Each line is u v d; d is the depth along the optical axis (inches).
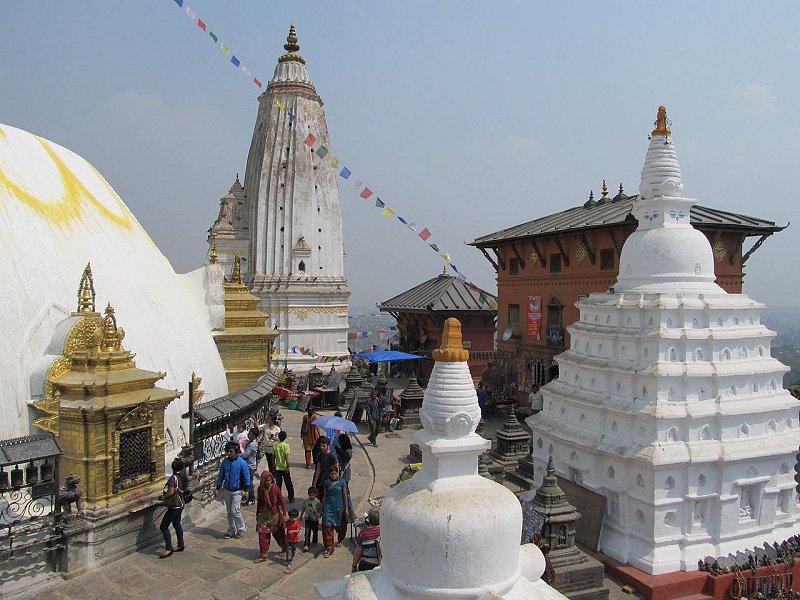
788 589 659.4
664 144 801.6
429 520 262.8
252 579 585.3
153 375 653.9
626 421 725.9
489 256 1774.1
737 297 765.9
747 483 705.6
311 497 672.4
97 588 553.3
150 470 651.5
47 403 614.5
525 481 912.3
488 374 1752.0
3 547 530.0
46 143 876.6
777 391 759.1
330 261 2229.3
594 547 713.6
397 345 2456.9
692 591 647.1
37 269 683.4
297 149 2186.3
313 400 1583.4
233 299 1167.0
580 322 854.5
